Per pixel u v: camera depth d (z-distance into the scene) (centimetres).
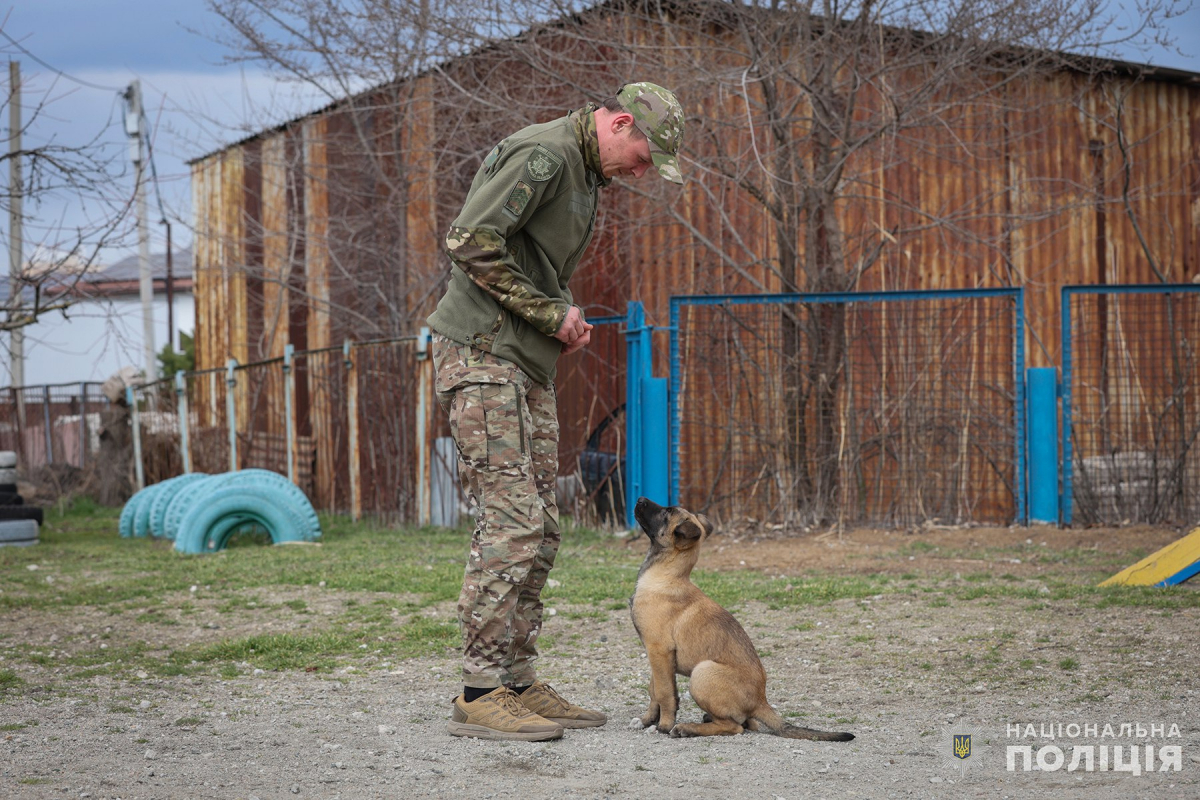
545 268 392
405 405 1150
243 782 327
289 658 550
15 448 1994
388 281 1373
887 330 1008
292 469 1266
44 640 599
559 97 1098
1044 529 948
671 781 329
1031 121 1254
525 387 395
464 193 1248
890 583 718
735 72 995
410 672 520
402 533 1077
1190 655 496
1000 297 1016
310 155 1486
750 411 1015
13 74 1159
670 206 1086
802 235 1075
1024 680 471
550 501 410
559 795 315
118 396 1557
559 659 546
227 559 904
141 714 430
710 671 386
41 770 340
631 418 968
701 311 1010
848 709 434
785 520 987
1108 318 1237
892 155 1090
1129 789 319
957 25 1017
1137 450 999
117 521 1366
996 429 1009
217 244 1709
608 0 1049
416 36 1167
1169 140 1353
